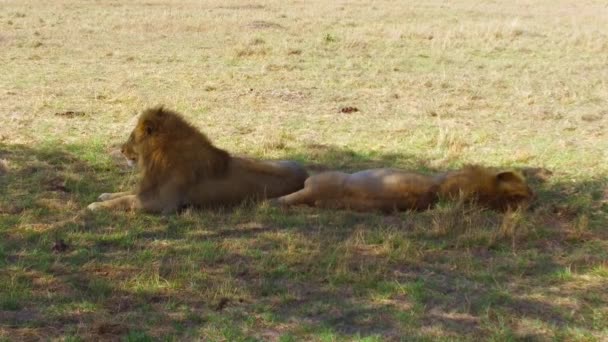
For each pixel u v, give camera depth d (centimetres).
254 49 2112
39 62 1914
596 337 575
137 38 2408
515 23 2680
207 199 870
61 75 1739
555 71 1919
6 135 1194
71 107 1409
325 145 1177
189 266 701
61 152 1108
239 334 573
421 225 815
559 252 757
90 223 823
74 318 599
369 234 789
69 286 658
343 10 3519
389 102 1517
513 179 871
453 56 2136
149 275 676
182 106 1431
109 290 647
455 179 870
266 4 3759
